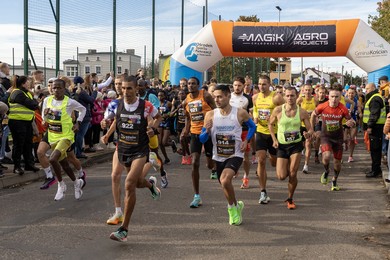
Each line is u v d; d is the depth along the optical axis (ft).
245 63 103.96
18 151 26.40
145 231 17.47
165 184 25.63
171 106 35.73
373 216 19.93
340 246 15.87
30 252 15.03
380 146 28.60
